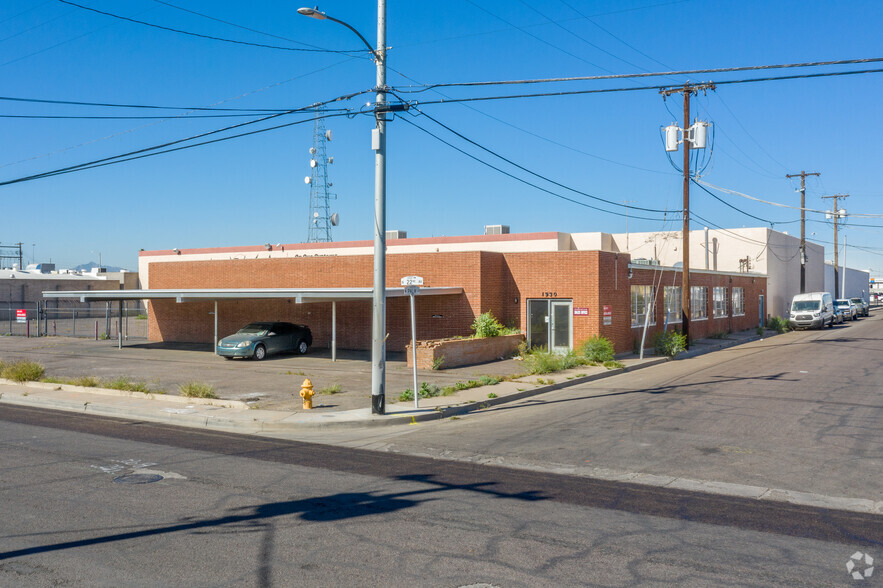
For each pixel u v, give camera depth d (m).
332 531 7.09
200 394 16.62
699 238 48.50
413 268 27.25
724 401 15.73
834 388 17.56
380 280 14.27
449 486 8.96
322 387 18.38
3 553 6.45
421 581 5.77
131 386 17.88
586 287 25.53
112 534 7.00
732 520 7.51
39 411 15.91
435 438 12.42
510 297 26.94
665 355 27.00
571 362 22.55
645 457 10.59
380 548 6.57
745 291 43.22
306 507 7.96
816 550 6.55
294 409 15.02
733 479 9.28
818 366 22.70
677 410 14.66
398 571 5.99
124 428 13.57
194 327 33.44
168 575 5.91
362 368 22.62
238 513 7.73
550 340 26.22
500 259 27.03
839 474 9.49
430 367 21.81
